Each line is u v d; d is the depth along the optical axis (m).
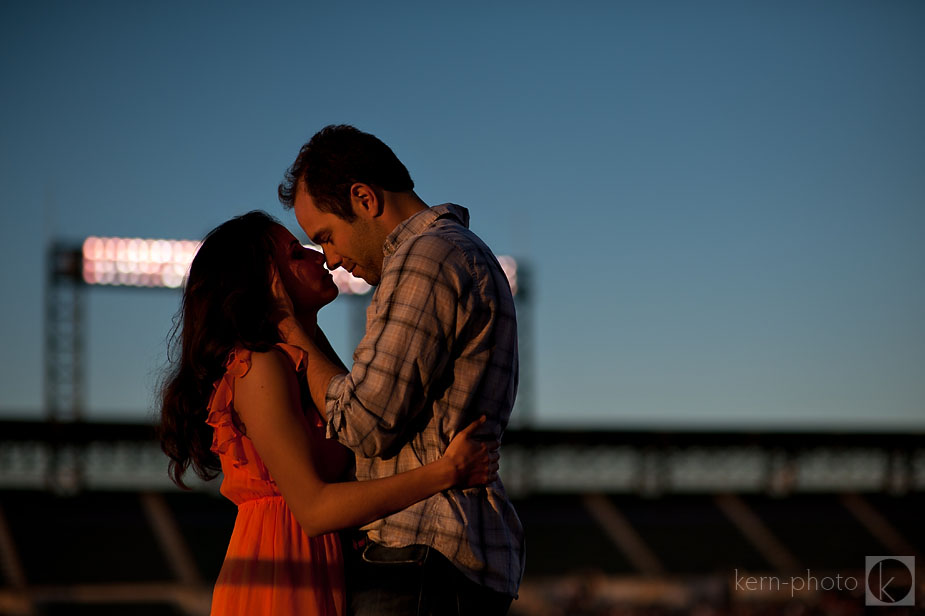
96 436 21.44
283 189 2.51
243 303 2.35
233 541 2.39
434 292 2.14
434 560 2.12
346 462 2.37
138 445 21.81
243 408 2.28
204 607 20.03
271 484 2.36
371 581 2.19
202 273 2.40
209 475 2.56
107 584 20.14
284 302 2.42
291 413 2.25
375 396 2.09
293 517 2.36
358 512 2.10
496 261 2.34
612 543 23.36
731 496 25.11
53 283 23.80
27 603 19.59
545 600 21.44
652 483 24.88
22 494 21.27
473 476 2.15
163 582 20.33
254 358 2.29
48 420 21.19
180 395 2.45
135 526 21.34
